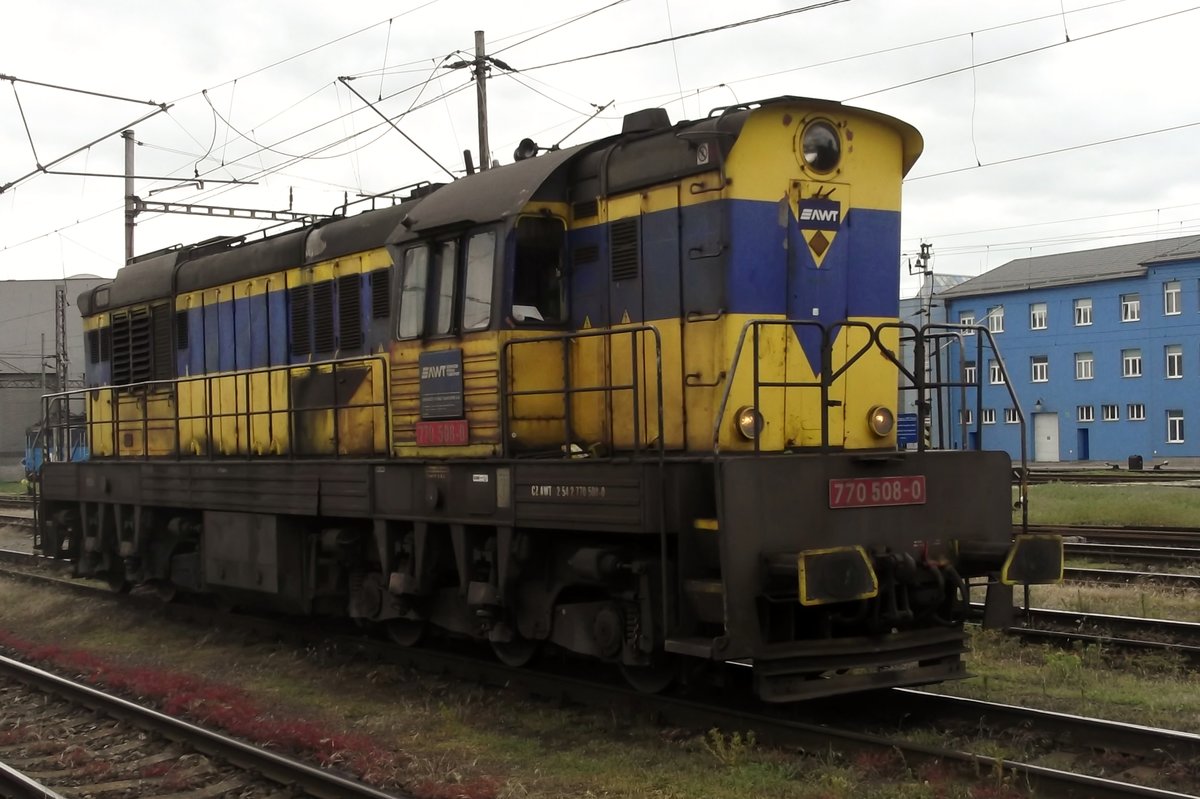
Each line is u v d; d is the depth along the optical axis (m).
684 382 8.41
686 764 7.23
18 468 62.59
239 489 12.20
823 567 7.09
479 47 23.33
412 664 10.59
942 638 8.17
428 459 9.75
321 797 6.92
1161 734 6.96
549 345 9.19
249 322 12.97
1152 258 51.25
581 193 9.32
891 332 8.92
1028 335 54.75
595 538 8.59
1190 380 49.03
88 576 15.91
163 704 9.45
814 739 7.37
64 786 7.40
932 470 8.15
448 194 9.76
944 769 6.72
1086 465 49.22
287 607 12.13
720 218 8.16
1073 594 13.39
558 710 8.73
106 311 16.05
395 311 10.14
